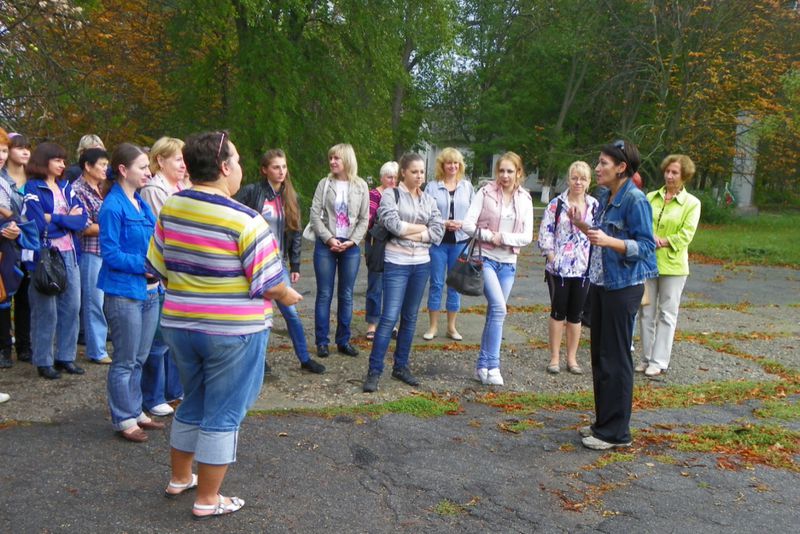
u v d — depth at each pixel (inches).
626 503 151.2
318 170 724.7
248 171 669.3
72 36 480.4
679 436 191.8
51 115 449.1
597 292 182.7
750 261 666.8
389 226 221.5
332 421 197.5
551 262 255.8
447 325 311.4
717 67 964.0
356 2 690.8
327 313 267.3
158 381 194.4
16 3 419.5
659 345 263.3
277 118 660.7
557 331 258.8
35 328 221.3
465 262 228.5
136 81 665.6
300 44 708.0
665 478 164.6
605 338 181.3
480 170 1520.7
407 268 227.3
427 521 141.3
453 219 298.7
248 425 191.2
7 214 215.0
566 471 167.9
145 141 693.9
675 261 257.6
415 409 209.3
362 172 759.1
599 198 192.9
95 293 239.3
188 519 138.0
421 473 164.1
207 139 132.1
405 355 238.4
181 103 722.2
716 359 286.7
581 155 1210.6
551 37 1323.8
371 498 150.8
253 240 128.3
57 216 221.0
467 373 254.5
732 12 944.9
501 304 237.9
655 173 1029.2
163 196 188.7
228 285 129.6
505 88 1464.1
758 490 158.9
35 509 139.6
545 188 1502.2
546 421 205.0
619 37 1108.5
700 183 1258.6
